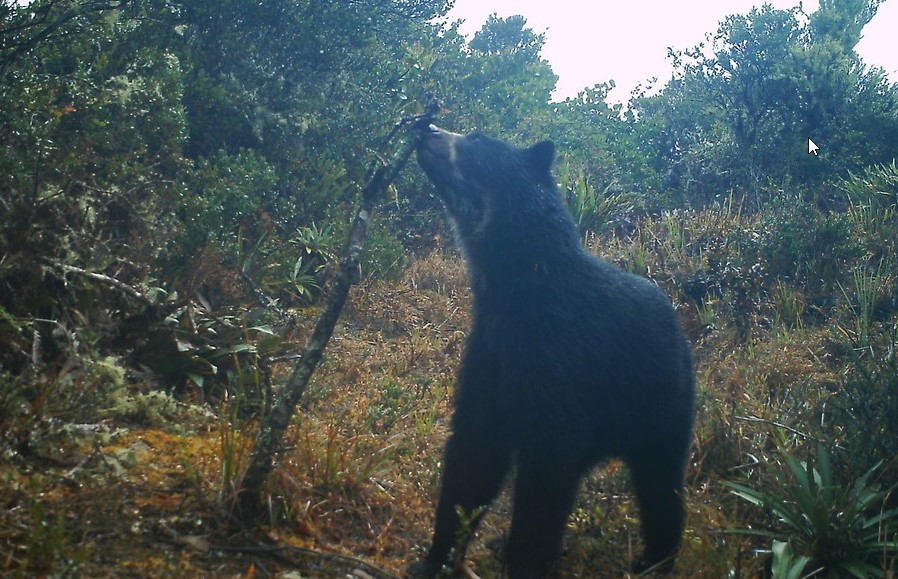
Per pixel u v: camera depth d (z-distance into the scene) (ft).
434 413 14.07
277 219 18.63
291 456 11.46
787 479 12.73
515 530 10.50
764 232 21.98
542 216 11.16
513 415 10.55
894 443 12.94
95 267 12.85
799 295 19.70
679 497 11.63
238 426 12.26
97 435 10.89
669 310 11.66
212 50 19.90
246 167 18.08
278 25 20.61
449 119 25.45
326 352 15.25
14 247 12.05
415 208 23.11
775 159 29.14
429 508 11.78
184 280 14.55
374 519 11.21
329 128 20.71
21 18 14.48
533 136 30.19
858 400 13.88
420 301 18.75
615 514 12.73
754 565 11.66
